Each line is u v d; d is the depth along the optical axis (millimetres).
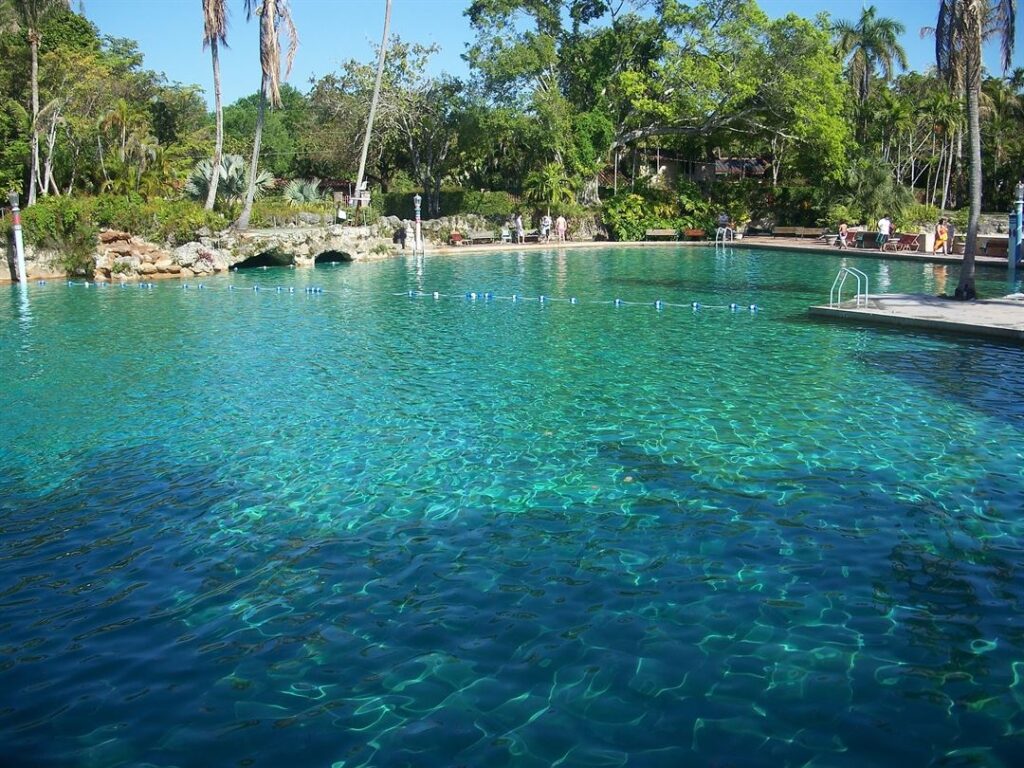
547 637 5441
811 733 4426
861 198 45750
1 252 27000
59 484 8367
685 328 17234
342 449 9352
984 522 7078
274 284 26438
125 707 4805
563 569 6398
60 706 4824
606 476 8367
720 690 4820
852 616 5617
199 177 36031
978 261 29109
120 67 48906
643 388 11953
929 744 4320
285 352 15070
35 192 35312
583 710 4660
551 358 14281
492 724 4559
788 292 23109
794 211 48719
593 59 47188
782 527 7062
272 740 4477
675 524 7176
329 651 5348
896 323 16641
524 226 44500
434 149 49000
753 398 11281
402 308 20828
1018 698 4703
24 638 5570
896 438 9391
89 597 6117
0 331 17453
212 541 7031
